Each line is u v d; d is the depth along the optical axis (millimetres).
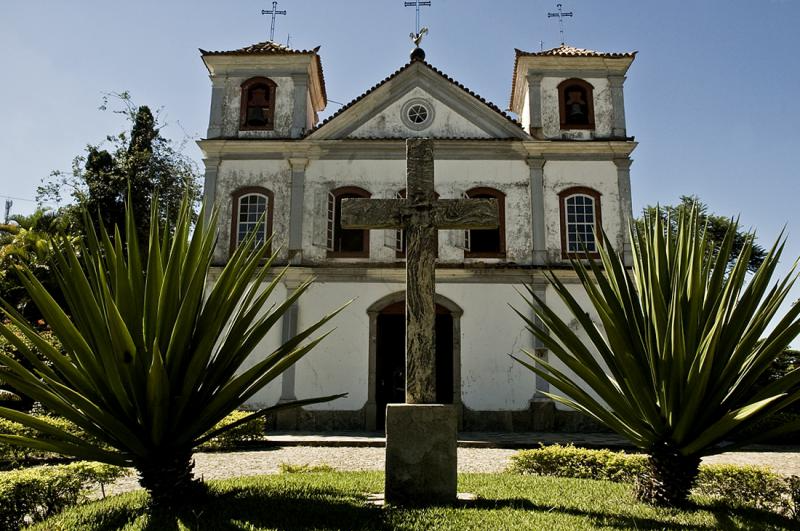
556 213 16438
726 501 6129
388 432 5793
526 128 18297
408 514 5133
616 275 6152
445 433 5789
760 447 12750
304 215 16578
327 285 16094
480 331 15742
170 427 5238
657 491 5793
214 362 5512
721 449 5547
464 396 15406
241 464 9578
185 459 5496
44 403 4863
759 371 5434
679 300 5328
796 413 14086
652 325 5965
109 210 23000
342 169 16875
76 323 5309
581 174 16688
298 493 6133
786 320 5336
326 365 15641
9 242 21438
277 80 17656
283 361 5688
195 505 5371
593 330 5965
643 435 5680
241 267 6152
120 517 5047
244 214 16703
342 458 10453
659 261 6277
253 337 5719
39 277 18609
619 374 5801
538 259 16109
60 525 4852
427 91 17234
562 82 17391
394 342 19766
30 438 4863
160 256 5531
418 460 5742
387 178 16781
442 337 17984
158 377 4781
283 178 16859
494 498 6043
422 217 6398
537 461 8156
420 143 6609
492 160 16797
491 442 12500
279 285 16125
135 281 5418
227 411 5555
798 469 9562
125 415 5145
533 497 6164
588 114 17203
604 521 5070
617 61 17281
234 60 17641
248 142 16891
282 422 15242
